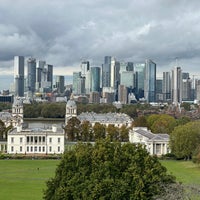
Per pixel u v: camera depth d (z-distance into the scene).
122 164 181.38
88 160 186.25
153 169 178.12
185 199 161.88
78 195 173.12
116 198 167.88
